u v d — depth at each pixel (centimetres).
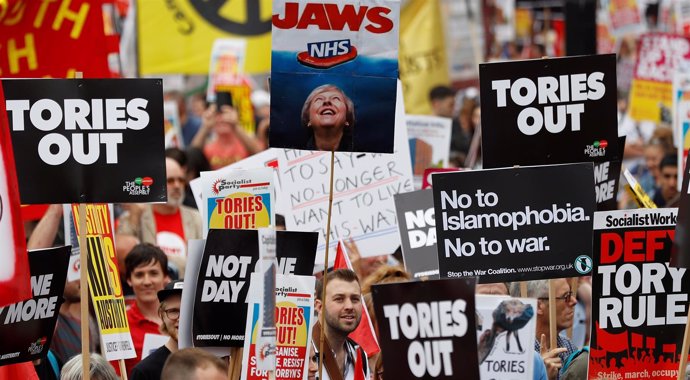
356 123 2170
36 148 2134
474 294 1783
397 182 2845
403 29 4622
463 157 4553
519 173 2225
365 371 2381
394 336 1800
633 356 2159
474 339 1784
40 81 2134
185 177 3353
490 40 5928
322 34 2162
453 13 5847
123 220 3250
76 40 2833
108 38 3481
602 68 2309
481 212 2228
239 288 2175
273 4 2158
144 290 2797
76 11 2833
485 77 2317
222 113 4178
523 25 5888
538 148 2320
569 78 2309
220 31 4178
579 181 2228
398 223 2612
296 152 2825
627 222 2152
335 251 2830
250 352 2078
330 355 2291
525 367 1902
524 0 5884
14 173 1881
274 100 2167
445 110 4625
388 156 2844
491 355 1909
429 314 1794
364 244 2838
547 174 2227
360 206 2838
